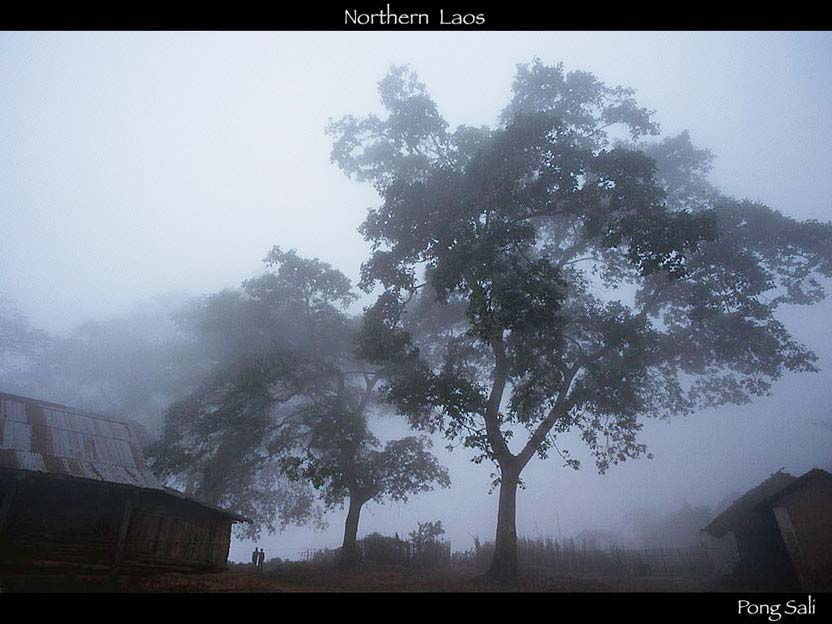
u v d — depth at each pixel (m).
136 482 17.75
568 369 24.89
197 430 30.16
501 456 23.22
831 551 19.33
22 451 16.58
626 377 23.56
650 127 28.06
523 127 21.50
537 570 29.12
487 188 21.98
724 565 30.27
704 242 24.61
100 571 16.38
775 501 20.83
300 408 33.53
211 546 20.84
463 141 26.27
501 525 22.05
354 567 28.11
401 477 30.12
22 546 15.70
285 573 23.95
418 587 19.55
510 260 21.50
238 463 31.73
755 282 24.61
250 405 31.70
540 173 22.05
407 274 24.66
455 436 23.20
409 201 23.00
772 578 22.06
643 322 24.88
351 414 30.12
